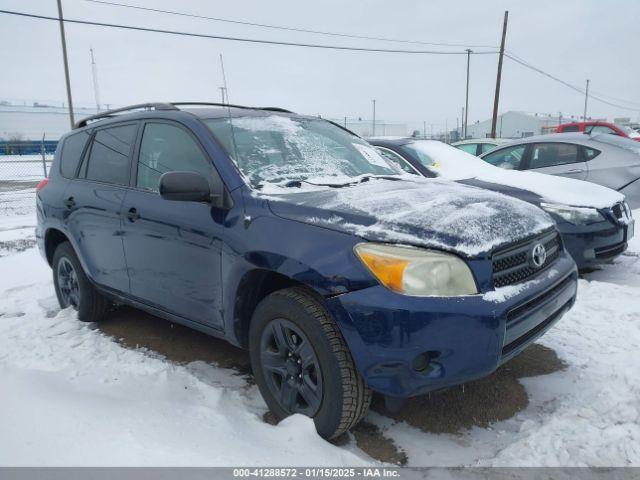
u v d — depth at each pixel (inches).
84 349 137.2
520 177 215.6
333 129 151.4
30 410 89.6
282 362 99.3
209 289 111.7
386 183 120.6
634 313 155.2
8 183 750.5
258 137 125.4
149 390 109.6
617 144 267.9
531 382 117.8
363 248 87.2
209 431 91.4
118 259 137.3
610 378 116.7
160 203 122.6
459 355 83.6
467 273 85.9
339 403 89.4
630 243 255.4
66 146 169.5
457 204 101.5
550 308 100.0
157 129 131.8
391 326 82.5
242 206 105.3
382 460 91.4
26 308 181.8
